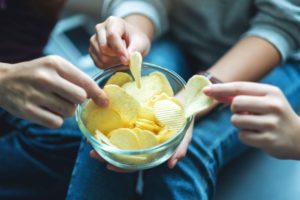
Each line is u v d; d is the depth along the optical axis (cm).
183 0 84
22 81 53
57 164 79
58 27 129
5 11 84
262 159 80
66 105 54
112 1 87
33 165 78
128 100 50
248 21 83
